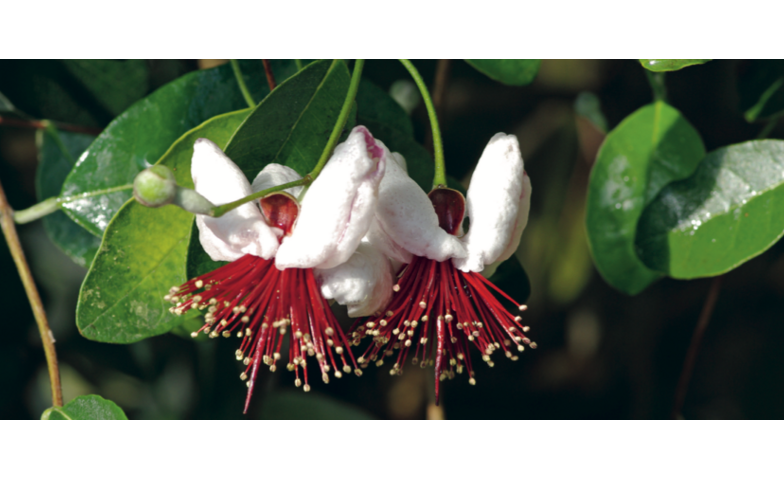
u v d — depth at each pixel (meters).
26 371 0.48
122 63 0.43
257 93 0.41
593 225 0.43
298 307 0.36
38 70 0.43
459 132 0.52
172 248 0.39
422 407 0.55
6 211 0.40
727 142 0.47
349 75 0.38
